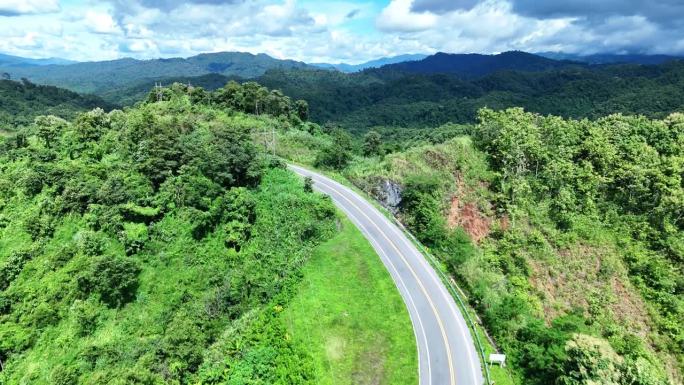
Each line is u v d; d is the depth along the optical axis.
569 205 74.69
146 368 44.59
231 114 117.00
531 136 83.31
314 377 42.00
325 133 141.50
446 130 147.38
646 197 77.62
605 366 40.03
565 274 66.69
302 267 56.97
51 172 66.75
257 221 64.12
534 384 42.78
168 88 128.38
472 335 47.81
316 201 66.88
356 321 49.00
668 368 58.97
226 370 43.91
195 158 67.38
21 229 61.72
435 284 55.19
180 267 58.00
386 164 79.69
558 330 48.28
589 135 88.25
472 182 78.56
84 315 51.56
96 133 79.12
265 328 48.16
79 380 46.22
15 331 51.38
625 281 67.69
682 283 66.75
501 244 68.38
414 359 44.62
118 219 59.16
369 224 66.69
